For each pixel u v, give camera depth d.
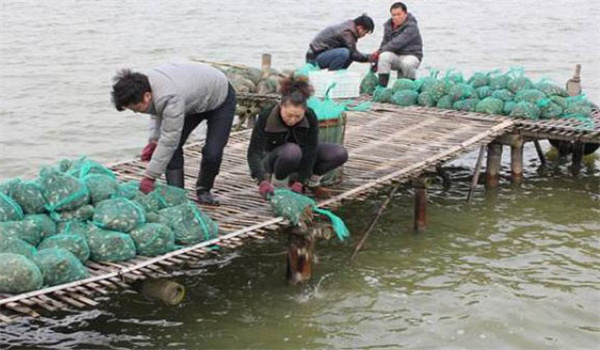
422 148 10.20
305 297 7.60
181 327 7.02
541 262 8.55
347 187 8.53
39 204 6.59
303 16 33.34
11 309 5.58
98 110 15.43
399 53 13.80
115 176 8.26
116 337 6.86
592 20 33.81
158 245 6.58
